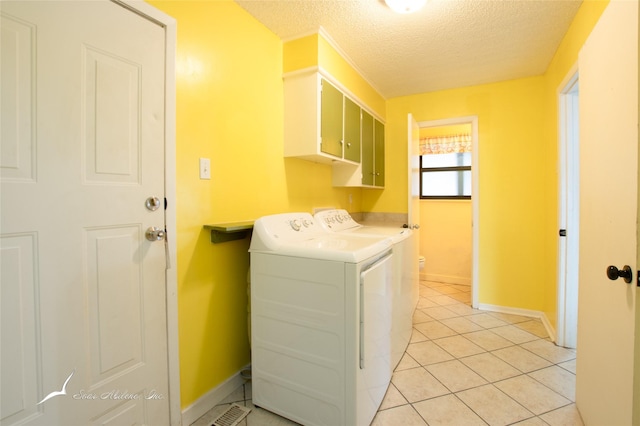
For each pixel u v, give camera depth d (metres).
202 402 1.55
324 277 1.39
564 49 2.09
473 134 3.03
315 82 2.03
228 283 1.73
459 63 2.52
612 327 1.14
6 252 0.90
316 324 1.41
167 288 1.36
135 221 1.24
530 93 2.81
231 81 1.72
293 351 1.48
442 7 1.78
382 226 2.91
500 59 2.45
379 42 2.18
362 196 3.57
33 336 0.96
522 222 2.87
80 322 1.07
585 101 1.41
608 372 1.18
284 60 2.13
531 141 2.82
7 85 0.90
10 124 0.91
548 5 1.76
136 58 1.23
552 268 2.46
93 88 1.09
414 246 2.70
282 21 1.92
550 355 2.11
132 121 1.22
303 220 1.94
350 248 1.44
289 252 1.49
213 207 1.62
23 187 0.93
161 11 1.32
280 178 2.13
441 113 3.16
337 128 2.29
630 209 1.00
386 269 1.68
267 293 1.57
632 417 1.00
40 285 0.97
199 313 1.55
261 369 1.59
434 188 4.20
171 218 1.38
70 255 1.04
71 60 1.03
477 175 3.02
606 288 1.19
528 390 1.71
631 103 0.99
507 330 2.52
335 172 2.79
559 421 1.47
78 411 1.06
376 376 1.53
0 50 0.88
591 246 1.34
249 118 1.85
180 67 1.42
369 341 1.43
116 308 1.17
